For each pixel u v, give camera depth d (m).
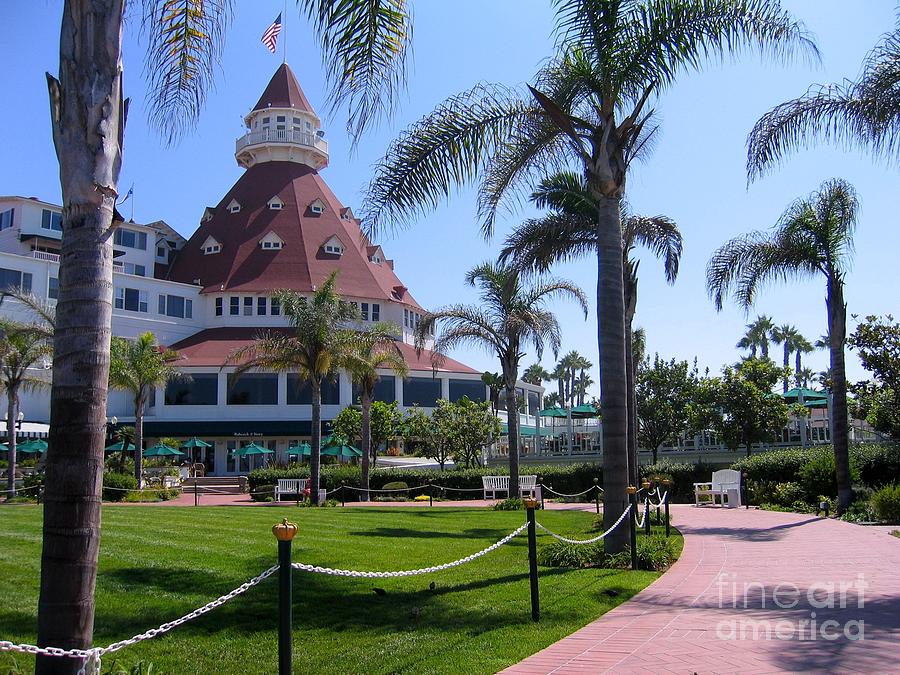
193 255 72.25
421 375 63.72
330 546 13.75
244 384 59.62
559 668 6.32
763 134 16.70
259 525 16.95
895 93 14.68
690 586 10.01
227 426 58.00
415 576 11.05
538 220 22.42
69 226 5.42
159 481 41.56
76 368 5.20
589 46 12.82
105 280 5.42
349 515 21.28
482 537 16.19
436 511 24.36
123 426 55.44
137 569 10.94
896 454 25.41
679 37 12.95
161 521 17.39
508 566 12.11
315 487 29.91
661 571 11.48
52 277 54.94
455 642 7.37
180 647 7.41
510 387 29.16
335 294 32.88
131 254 68.75
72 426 5.14
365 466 34.69
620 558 12.03
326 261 69.06
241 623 8.30
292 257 68.25
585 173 14.19
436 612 8.70
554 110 13.69
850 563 11.62
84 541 5.08
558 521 20.23
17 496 33.47
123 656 7.03
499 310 29.42
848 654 6.39
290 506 28.69
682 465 31.97
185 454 57.62
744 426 34.78
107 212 5.52
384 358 35.47
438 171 14.00
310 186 75.75
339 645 7.43
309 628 8.10
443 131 14.02
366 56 7.93
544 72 14.84
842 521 19.00
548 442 48.34
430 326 30.27
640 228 22.69
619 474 12.88
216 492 42.38
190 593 9.57
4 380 37.84
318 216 73.19
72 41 5.58
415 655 6.95
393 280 75.50
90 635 5.08
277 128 77.62
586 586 10.05
